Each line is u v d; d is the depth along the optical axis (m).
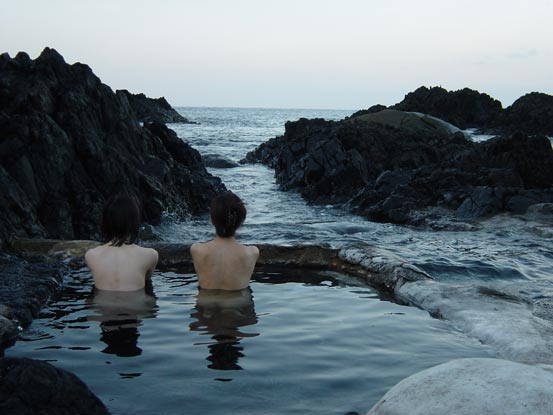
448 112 59.22
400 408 2.74
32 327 4.57
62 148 10.57
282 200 17.50
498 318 4.82
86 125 11.96
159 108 93.06
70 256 7.20
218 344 4.18
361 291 5.99
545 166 16.77
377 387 3.49
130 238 5.72
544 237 10.79
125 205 5.62
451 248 9.41
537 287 6.73
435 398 2.69
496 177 15.45
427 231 11.90
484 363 2.89
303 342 4.27
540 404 2.50
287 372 3.68
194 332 4.45
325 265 7.13
